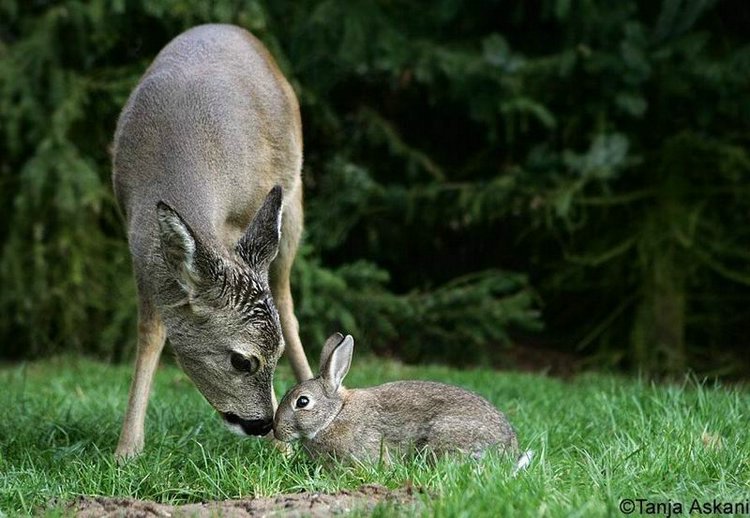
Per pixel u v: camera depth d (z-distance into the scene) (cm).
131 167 787
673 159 1489
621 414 851
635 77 1378
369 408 714
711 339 1558
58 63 1426
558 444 780
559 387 1152
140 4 1412
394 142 1509
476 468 637
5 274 1447
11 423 866
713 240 1491
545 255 1596
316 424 707
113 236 1526
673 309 1470
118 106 1445
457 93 1456
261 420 725
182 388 1112
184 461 734
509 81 1412
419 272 1652
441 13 1457
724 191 1481
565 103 1492
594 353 1577
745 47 1382
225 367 718
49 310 1462
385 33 1436
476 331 1471
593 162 1386
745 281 1452
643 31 1388
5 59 1428
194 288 703
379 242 1593
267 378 722
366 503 593
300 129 881
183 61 828
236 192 791
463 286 1573
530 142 1542
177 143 778
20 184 1484
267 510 599
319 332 1436
